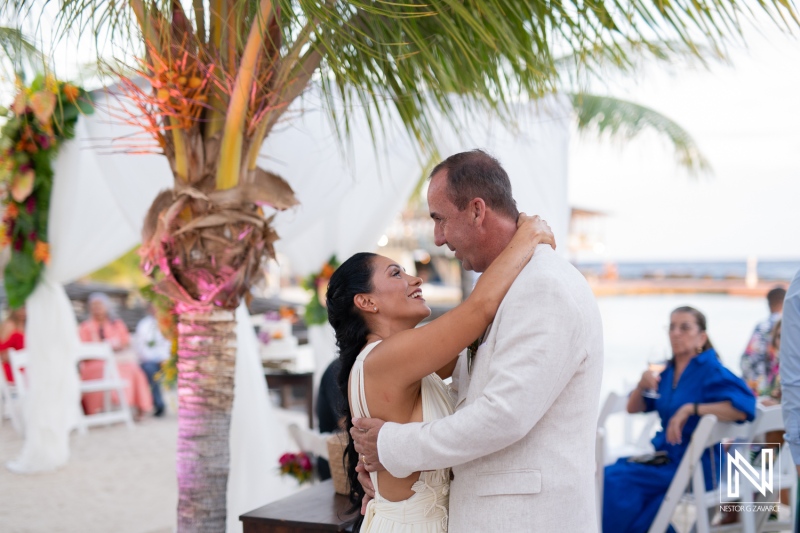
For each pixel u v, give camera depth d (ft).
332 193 14.94
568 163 17.61
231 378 9.44
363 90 8.76
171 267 9.09
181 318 9.38
